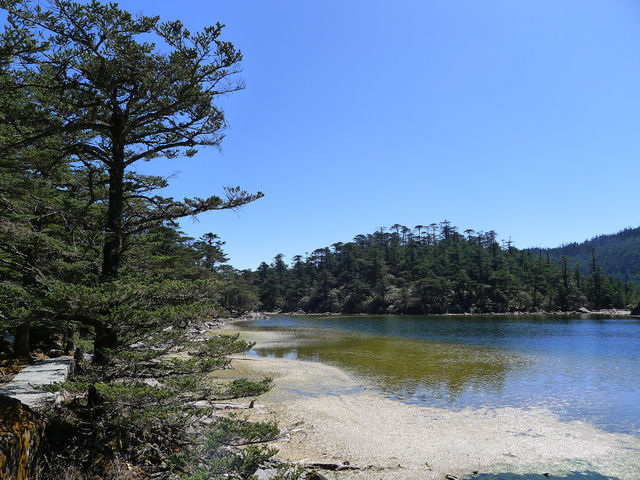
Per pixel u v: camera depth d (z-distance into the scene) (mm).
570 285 107375
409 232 158750
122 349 6523
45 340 16766
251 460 5824
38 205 9125
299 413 15078
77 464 5867
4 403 5152
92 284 7266
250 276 126188
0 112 6801
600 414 15305
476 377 22016
